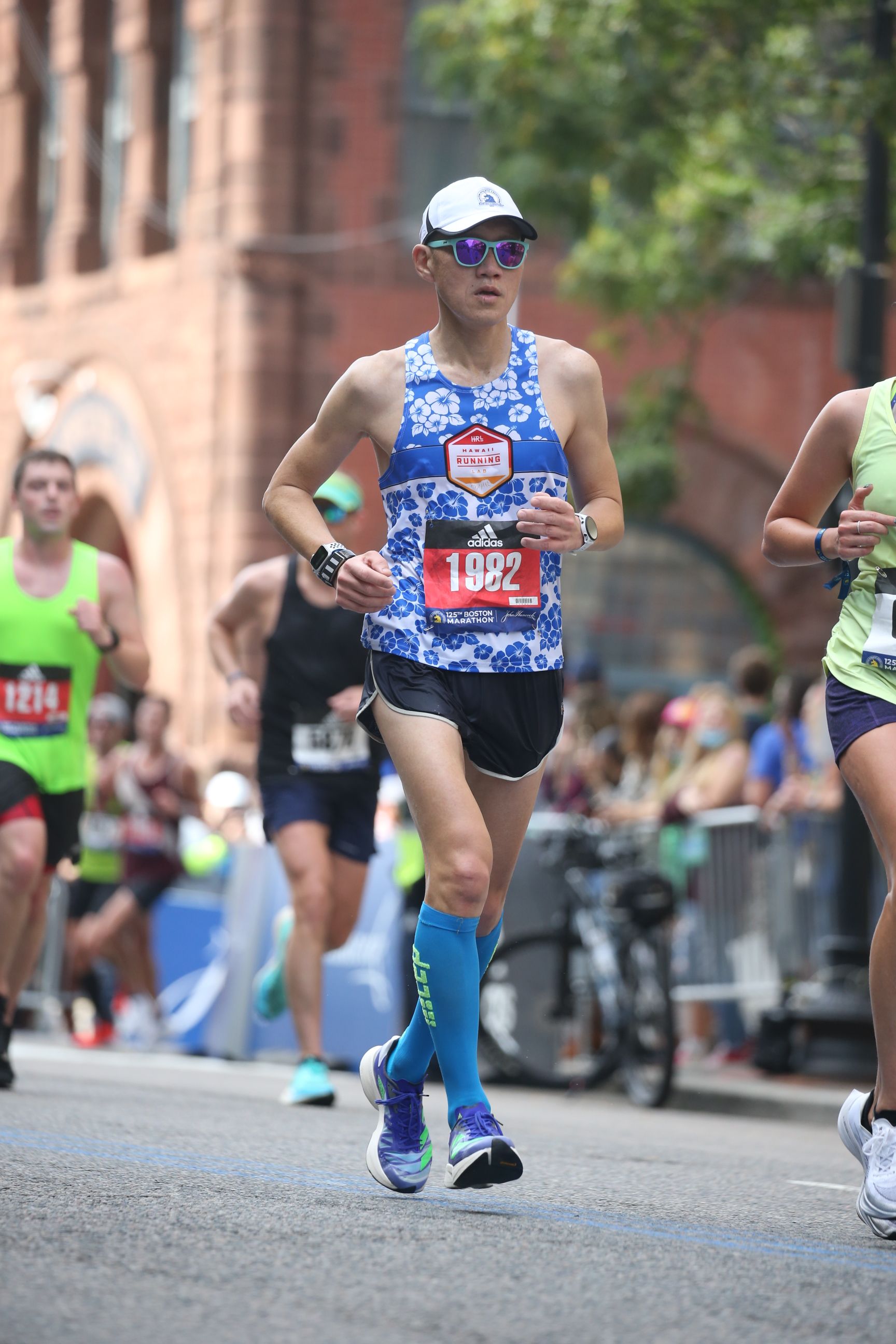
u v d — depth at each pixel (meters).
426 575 15.30
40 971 49.38
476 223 15.16
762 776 40.06
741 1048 40.78
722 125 53.78
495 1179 14.65
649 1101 33.56
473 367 15.60
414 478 15.42
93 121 81.44
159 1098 26.09
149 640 73.94
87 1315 10.70
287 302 69.94
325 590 27.70
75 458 78.88
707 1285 12.31
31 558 25.19
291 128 69.81
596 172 51.56
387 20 70.06
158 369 74.19
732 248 57.22
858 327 38.69
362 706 15.55
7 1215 13.49
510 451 15.41
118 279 76.94
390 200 70.12
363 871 28.08
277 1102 27.14
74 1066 34.41
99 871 48.59
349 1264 12.33
